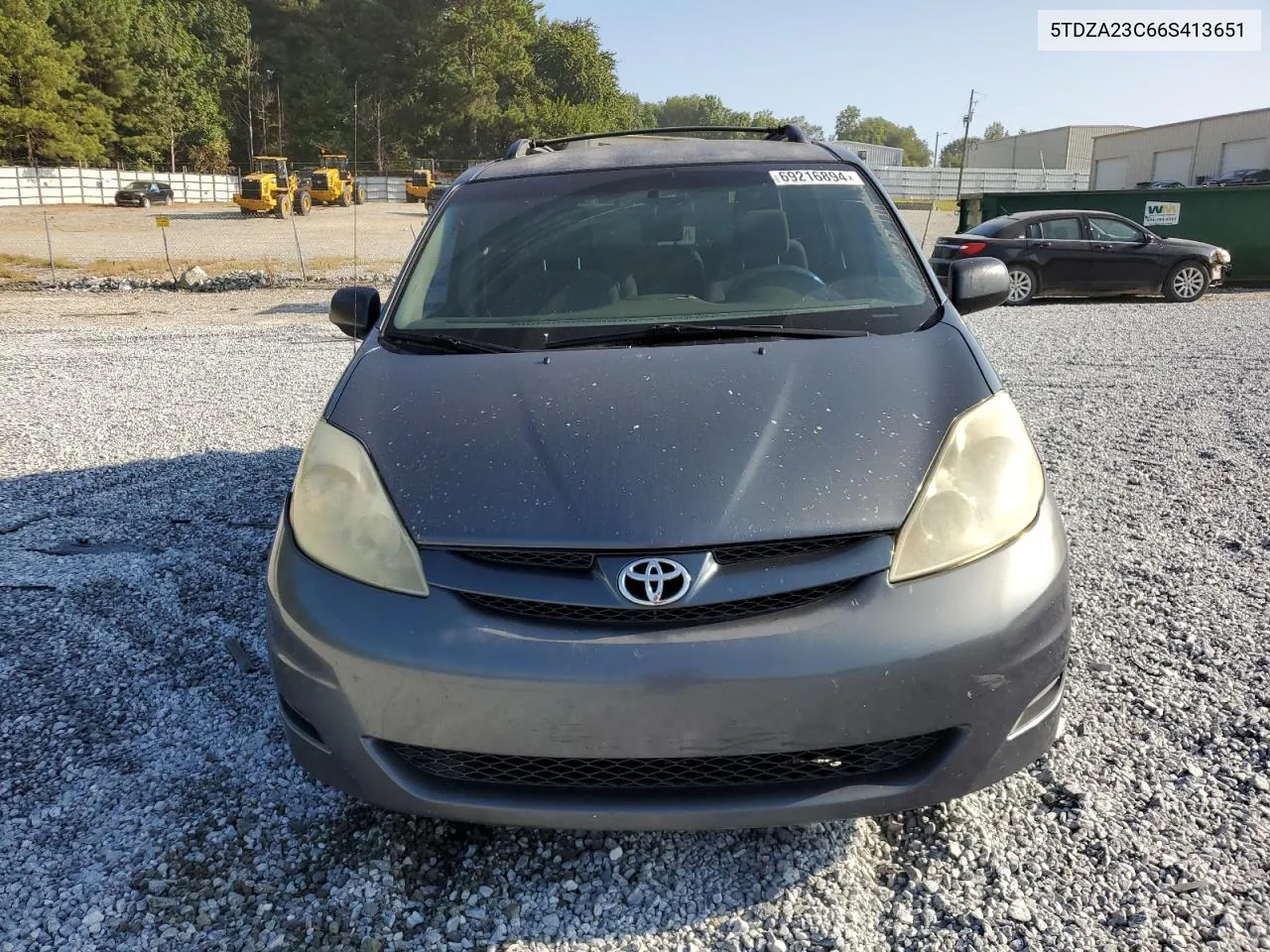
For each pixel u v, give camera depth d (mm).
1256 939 1930
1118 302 14008
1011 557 2049
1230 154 48312
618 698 1888
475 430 2301
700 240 3160
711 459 2133
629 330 2764
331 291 16969
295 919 2113
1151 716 2729
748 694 1878
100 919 2117
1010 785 2459
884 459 2139
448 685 1938
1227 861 2148
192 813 2488
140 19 73125
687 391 2373
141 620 3668
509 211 3338
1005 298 3201
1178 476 5043
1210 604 3439
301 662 2086
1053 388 7480
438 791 2035
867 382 2389
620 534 1993
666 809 1955
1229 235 15664
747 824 1967
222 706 3029
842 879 2180
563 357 2607
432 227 3375
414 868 2270
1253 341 9539
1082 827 2289
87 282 17297
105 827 2438
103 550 4418
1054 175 60500
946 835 2291
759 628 1915
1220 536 4137
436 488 2156
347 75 81625
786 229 3180
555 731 1918
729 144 3736
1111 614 3391
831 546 2006
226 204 57500
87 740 2848
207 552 4359
